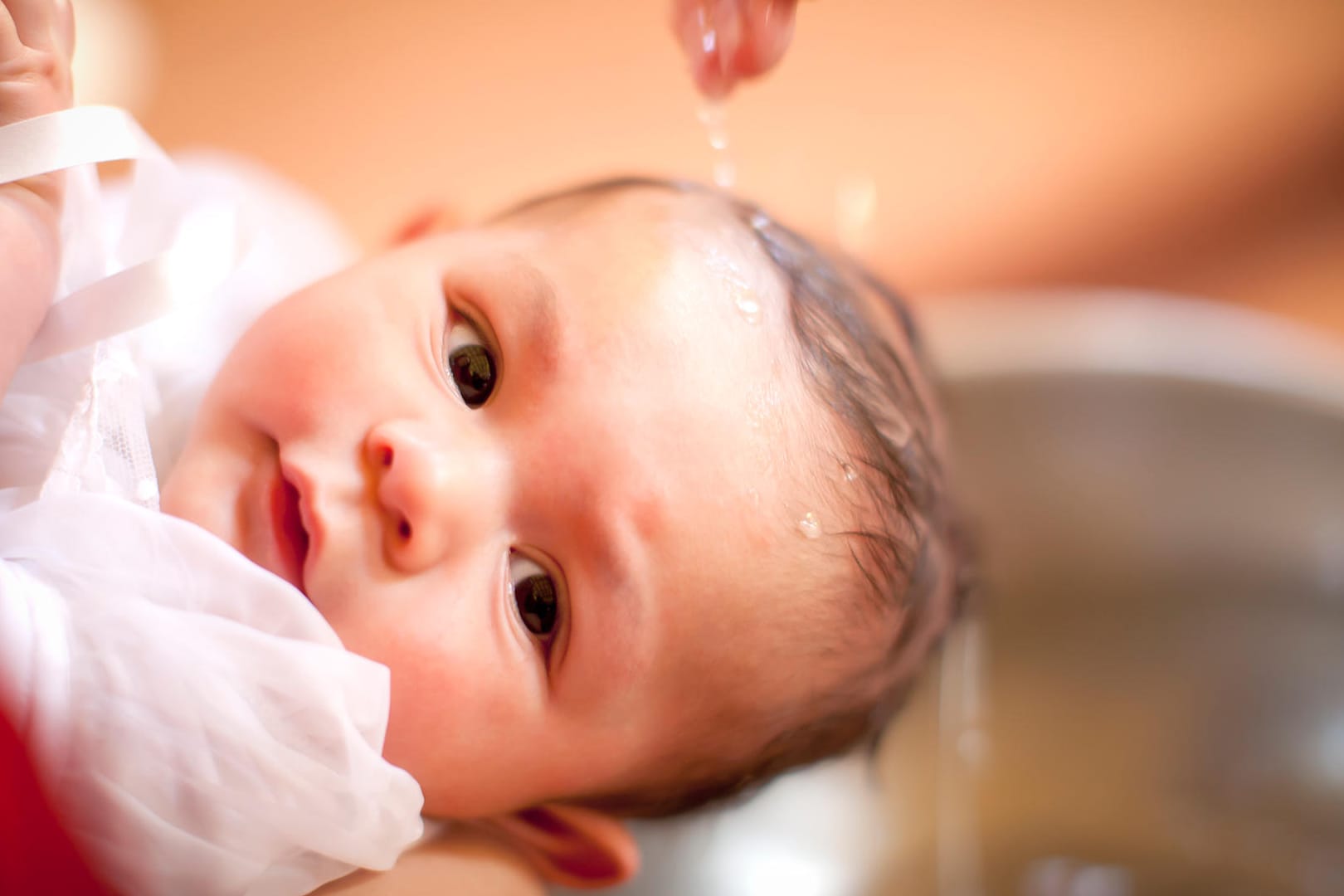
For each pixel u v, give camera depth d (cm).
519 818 87
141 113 153
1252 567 130
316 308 74
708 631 77
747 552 76
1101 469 129
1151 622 134
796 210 161
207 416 73
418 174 157
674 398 75
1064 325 129
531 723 75
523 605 74
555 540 73
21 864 38
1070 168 174
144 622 60
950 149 173
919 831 130
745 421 76
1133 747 133
